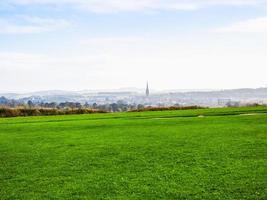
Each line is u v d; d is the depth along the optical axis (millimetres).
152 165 16609
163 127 33281
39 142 25469
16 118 55750
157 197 12031
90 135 28766
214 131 28547
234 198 11727
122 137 26844
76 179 14570
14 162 18250
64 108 76438
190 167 15953
